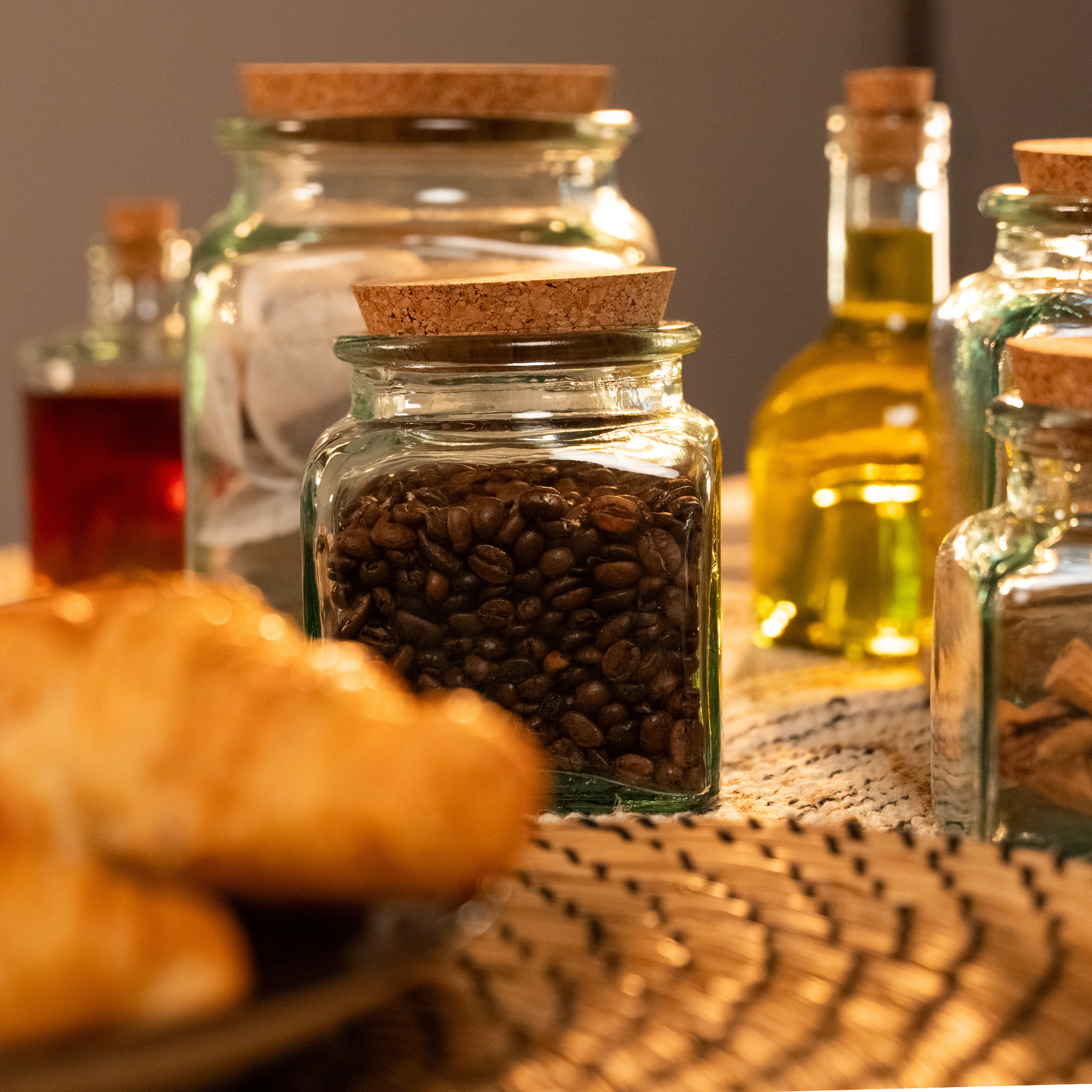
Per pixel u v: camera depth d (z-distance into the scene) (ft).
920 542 3.96
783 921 3.15
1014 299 3.67
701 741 3.54
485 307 3.48
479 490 3.51
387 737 2.91
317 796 2.85
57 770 2.94
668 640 3.52
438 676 3.51
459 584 3.50
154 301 4.61
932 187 4.10
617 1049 3.02
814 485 4.10
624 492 3.51
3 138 6.84
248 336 3.93
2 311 6.95
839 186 4.16
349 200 3.98
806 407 4.10
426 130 3.95
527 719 3.52
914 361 4.09
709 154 7.95
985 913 3.15
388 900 2.95
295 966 2.81
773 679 4.02
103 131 6.98
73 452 4.46
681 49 7.83
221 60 7.12
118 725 2.92
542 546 3.50
